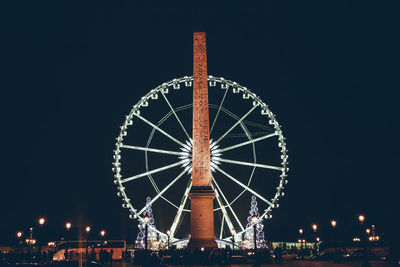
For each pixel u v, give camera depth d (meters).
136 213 57.56
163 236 57.44
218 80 61.41
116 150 59.25
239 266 44.19
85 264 37.12
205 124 49.78
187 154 56.44
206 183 48.47
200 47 51.88
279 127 59.88
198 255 43.34
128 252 60.50
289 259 60.97
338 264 46.44
